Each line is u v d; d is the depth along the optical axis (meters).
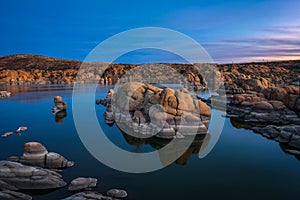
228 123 37.91
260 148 25.55
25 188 15.20
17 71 166.75
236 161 21.66
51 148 24.39
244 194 15.77
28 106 54.06
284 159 22.28
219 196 15.44
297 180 17.88
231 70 121.25
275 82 93.50
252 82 70.56
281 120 37.72
